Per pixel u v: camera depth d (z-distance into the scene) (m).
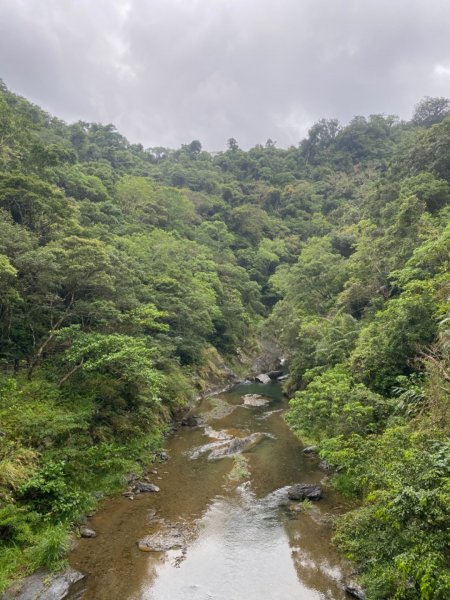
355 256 34.94
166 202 65.25
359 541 10.48
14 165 30.75
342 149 114.06
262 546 11.65
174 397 26.38
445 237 21.75
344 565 10.43
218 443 20.77
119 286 23.09
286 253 73.25
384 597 8.66
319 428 19.58
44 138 62.34
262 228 81.56
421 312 18.33
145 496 14.73
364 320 28.52
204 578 10.17
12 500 11.20
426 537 7.73
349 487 14.38
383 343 19.62
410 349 18.17
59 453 13.88
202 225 71.88
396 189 41.31
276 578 10.19
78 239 21.00
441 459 8.71
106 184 57.66
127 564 10.62
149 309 23.50
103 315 21.73
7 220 22.12
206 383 36.34
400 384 17.36
